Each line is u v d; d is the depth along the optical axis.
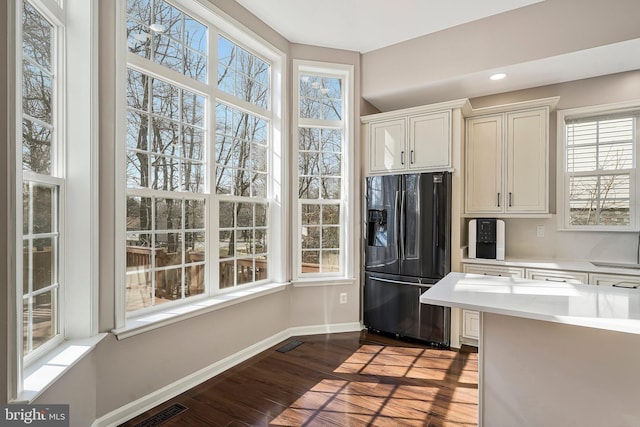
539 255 3.38
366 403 2.13
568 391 1.47
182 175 2.38
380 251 3.37
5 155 1.09
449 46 3.12
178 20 2.37
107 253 1.83
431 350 3.00
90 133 1.72
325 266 3.54
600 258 3.12
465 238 3.58
